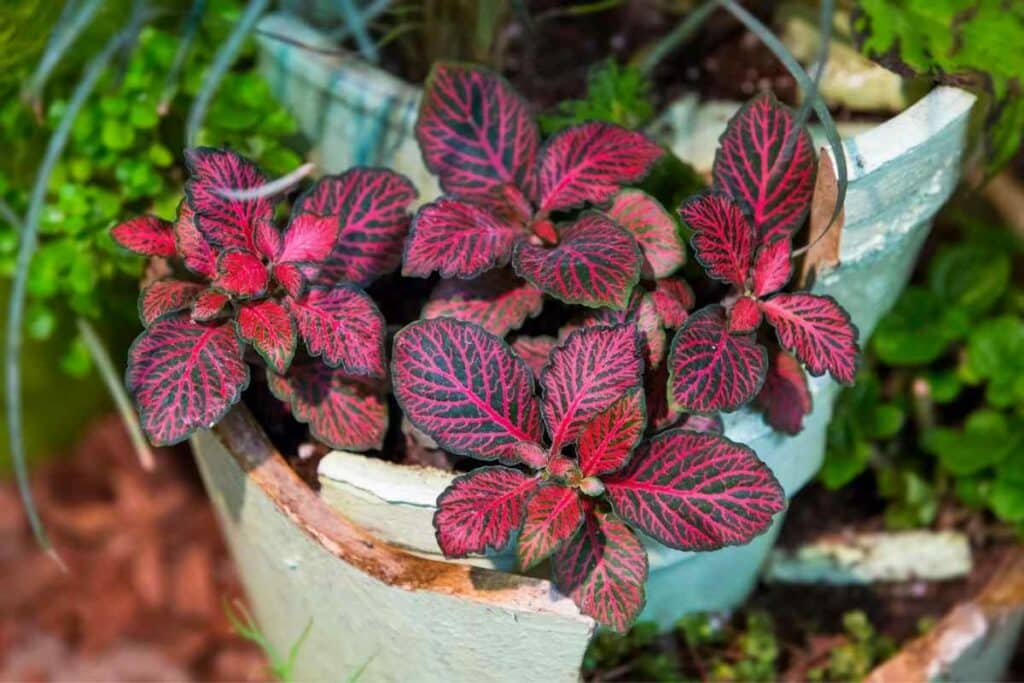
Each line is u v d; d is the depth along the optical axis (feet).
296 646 1.84
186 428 1.64
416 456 1.79
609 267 1.66
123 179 1.94
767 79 2.01
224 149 1.69
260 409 1.83
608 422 1.62
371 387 1.74
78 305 2.05
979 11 1.81
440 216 1.70
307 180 1.97
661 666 2.01
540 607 1.64
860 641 2.06
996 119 1.79
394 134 1.88
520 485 1.63
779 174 1.73
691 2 2.10
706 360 1.66
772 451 1.78
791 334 1.69
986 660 2.05
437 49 1.97
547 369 1.65
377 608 1.70
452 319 1.64
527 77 2.05
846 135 1.91
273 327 1.67
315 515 1.70
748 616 2.09
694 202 1.68
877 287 1.85
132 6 1.94
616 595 1.62
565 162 1.75
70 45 1.93
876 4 1.81
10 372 1.72
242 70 2.03
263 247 1.69
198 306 1.67
